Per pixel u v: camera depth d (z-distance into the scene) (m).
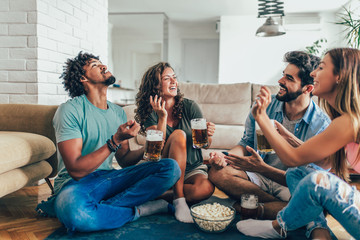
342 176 1.41
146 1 6.13
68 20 2.96
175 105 1.97
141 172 1.69
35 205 2.01
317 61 1.61
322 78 1.25
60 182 1.66
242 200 1.63
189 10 6.71
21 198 2.16
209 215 1.54
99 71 1.66
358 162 1.22
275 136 1.29
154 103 1.81
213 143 3.00
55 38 2.77
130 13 7.04
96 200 1.58
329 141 1.19
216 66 8.36
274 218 1.62
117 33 7.15
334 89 1.24
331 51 1.25
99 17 3.56
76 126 1.57
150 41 7.09
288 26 6.55
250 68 6.95
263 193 1.72
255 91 3.59
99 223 1.51
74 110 1.59
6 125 2.25
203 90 3.66
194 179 1.88
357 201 1.14
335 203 1.16
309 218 1.27
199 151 2.01
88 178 1.61
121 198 1.62
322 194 1.17
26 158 1.83
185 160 1.79
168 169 1.66
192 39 8.38
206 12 6.80
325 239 1.34
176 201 1.75
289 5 6.14
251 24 6.90
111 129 1.74
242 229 1.52
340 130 1.17
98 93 1.71
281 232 1.40
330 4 6.02
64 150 1.51
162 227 1.59
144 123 2.00
